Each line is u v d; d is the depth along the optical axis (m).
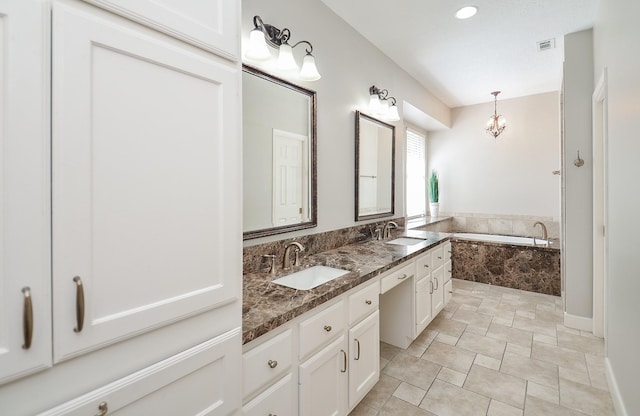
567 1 2.22
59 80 0.58
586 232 2.70
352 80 2.57
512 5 2.27
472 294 3.67
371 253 2.22
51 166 0.58
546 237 4.16
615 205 1.78
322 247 2.28
